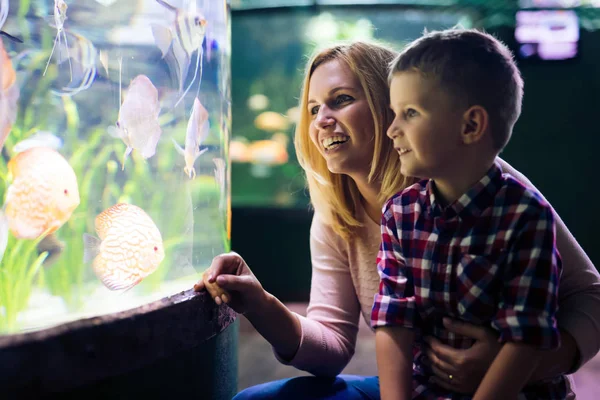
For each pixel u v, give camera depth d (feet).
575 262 4.43
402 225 4.21
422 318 4.19
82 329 3.46
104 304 4.74
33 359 3.16
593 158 21.52
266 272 20.18
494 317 3.79
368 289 5.49
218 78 6.23
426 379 4.31
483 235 3.84
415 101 3.73
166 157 5.94
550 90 21.48
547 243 3.68
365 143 5.04
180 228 5.89
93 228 5.69
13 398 3.07
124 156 5.89
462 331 3.95
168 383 4.32
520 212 3.74
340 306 5.63
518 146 21.88
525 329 3.57
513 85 3.81
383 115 4.99
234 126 34.32
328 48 5.29
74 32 5.99
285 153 32.81
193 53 5.83
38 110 5.82
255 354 12.82
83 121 5.96
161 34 5.89
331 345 5.29
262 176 32.37
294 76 35.35
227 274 4.61
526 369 3.63
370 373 11.44
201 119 5.86
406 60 3.78
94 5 5.98
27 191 4.81
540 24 21.01
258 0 24.93
